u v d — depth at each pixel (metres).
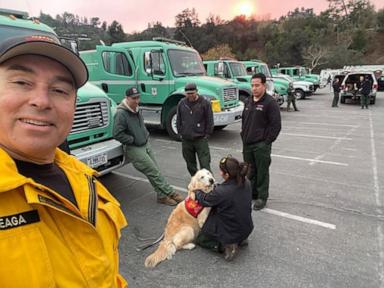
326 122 11.53
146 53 8.16
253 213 3.99
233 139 8.43
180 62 8.23
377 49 63.91
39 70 0.83
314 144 7.87
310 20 75.06
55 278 0.75
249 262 2.96
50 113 0.85
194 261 2.99
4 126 0.82
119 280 1.08
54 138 0.88
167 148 7.42
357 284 2.64
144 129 4.20
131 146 4.09
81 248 0.84
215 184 3.21
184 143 4.89
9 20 3.51
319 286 2.62
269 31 70.31
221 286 2.63
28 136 0.82
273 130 3.92
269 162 4.07
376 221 3.74
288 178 5.32
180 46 8.59
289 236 3.43
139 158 4.09
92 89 4.06
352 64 56.66
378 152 6.96
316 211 4.03
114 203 1.12
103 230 1.00
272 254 3.09
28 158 0.87
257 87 3.92
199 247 3.21
